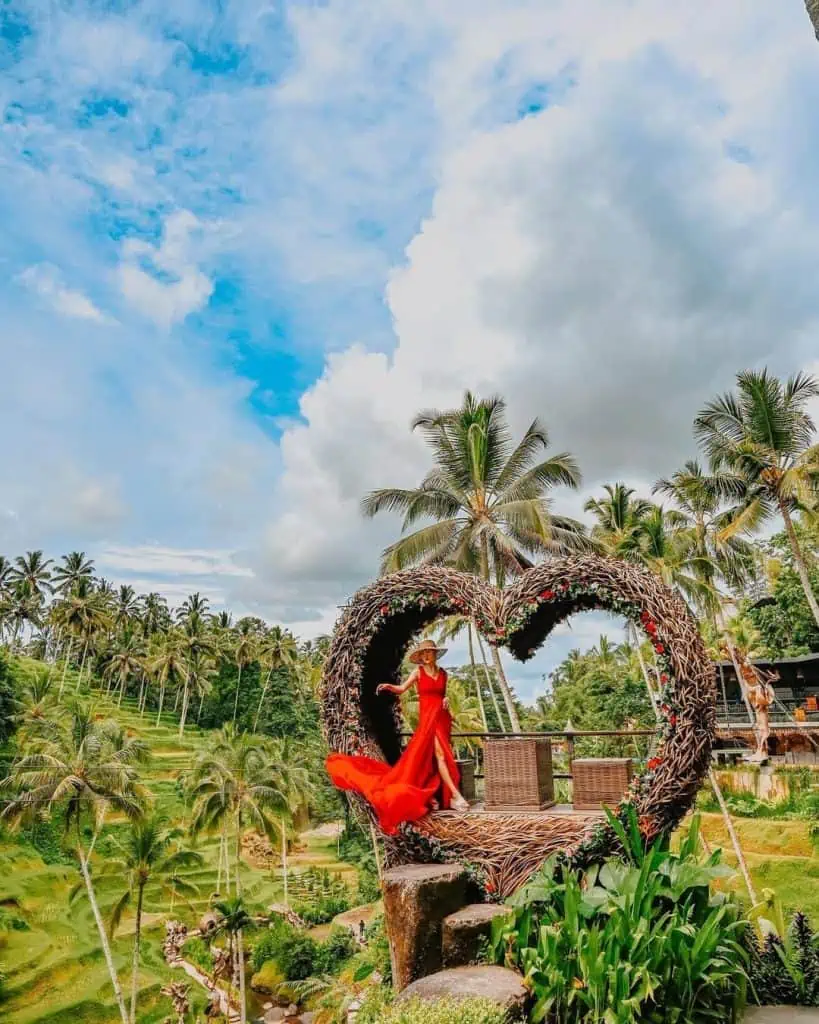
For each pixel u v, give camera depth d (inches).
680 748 209.8
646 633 220.7
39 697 2162.9
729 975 193.2
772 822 935.7
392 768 247.0
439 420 810.8
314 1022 499.2
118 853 1614.2
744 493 883.4
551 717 1665.8
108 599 3171.8
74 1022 1136.2
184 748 2527.1
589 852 213.3
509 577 793.6
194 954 1371.8
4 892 1444.4
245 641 2952.8
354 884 1681.8
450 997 168.9
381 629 263.9
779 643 1425.9
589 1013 173.2
